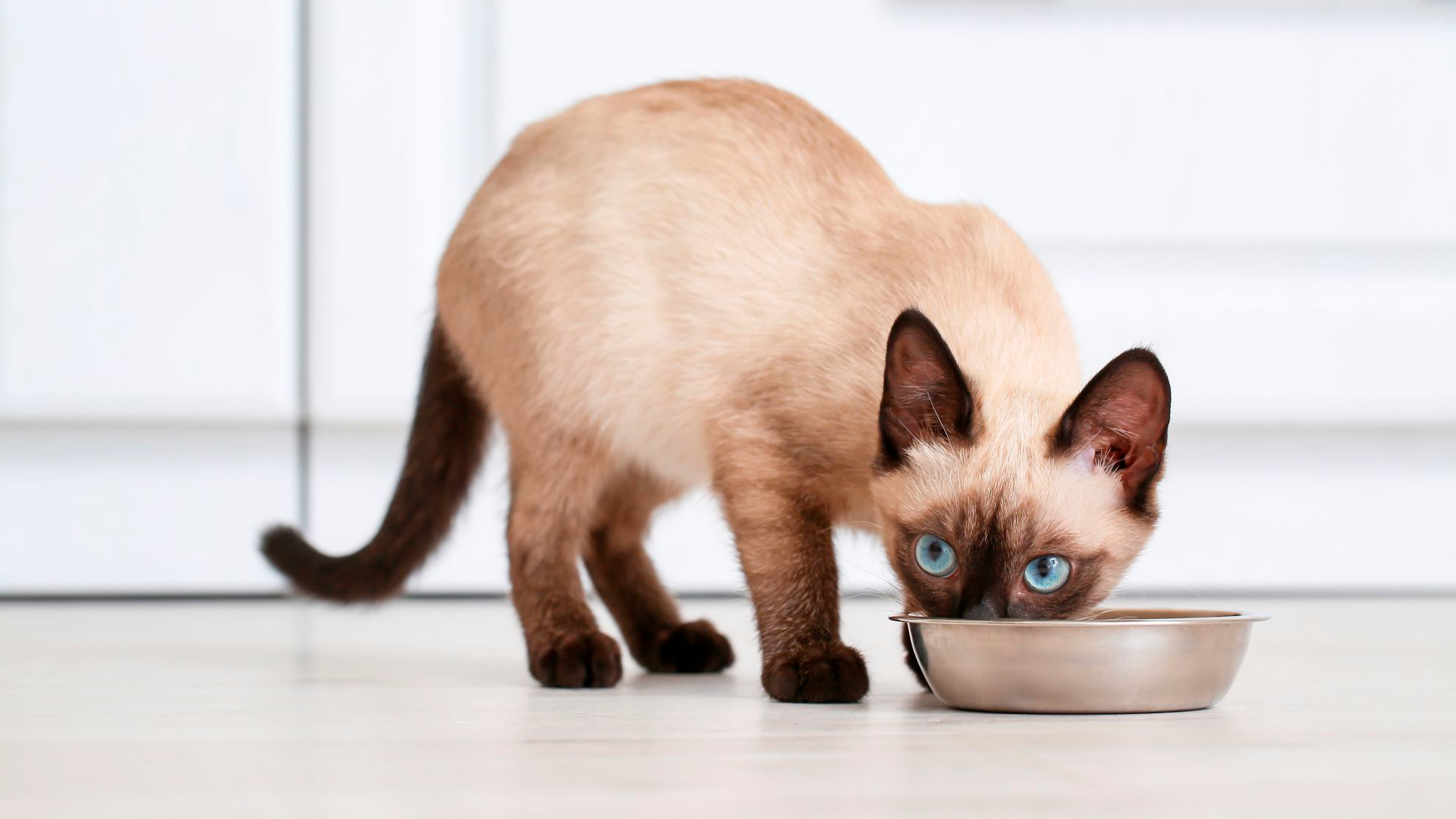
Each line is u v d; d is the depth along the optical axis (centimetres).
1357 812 113
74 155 211
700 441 149
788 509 144
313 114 214
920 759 121
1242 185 218
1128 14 218
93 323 212
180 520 219
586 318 150
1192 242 218
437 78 216
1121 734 128
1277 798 115
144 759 122
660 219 150
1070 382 144
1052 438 137
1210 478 223
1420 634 177
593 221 151
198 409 214
